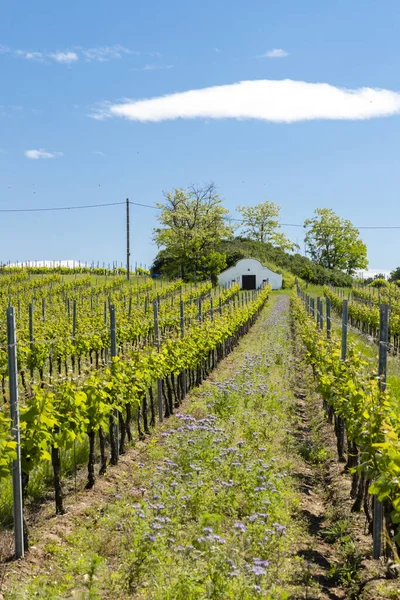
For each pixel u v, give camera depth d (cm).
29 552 633
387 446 544
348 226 9850
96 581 530
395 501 513
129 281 5572
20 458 654
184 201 8050
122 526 656
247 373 1634
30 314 1719
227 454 869
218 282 7431
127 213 5616
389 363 1605
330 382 1029
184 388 1508
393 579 575
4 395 1365
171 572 523
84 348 1848
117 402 978
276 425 1146
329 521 755
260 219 10644
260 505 699
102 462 904
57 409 754
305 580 576
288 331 3066
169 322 2514
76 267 6506
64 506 767
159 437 1138
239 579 500
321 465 984
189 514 682
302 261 9275
